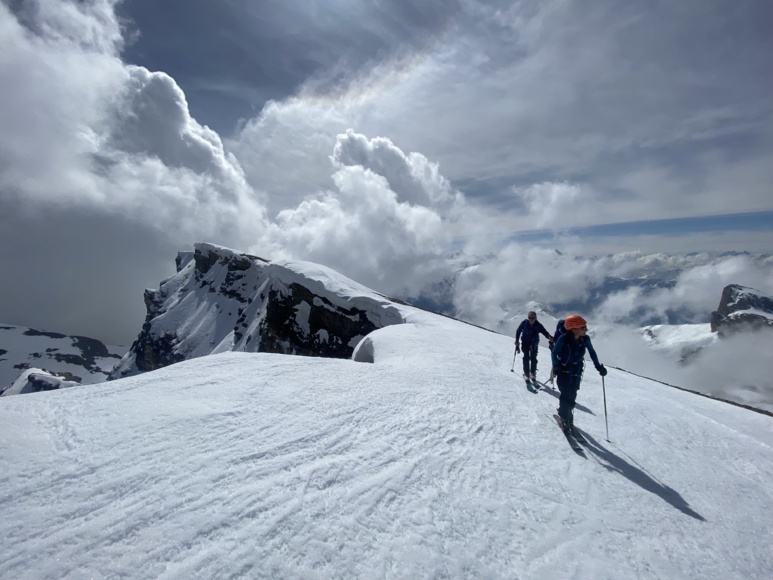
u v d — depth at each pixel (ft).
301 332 149.38
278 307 163.43
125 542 10.75
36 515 11.60
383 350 47.65
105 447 15.48
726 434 26.86
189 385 23.34
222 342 325.01
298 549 10.89
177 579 9.65
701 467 21.22
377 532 11.91
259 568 10.18
